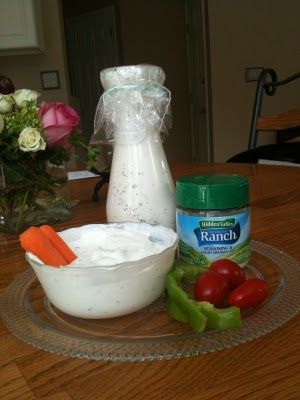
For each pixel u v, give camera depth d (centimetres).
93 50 436
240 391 30
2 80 78
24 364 35
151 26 404
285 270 51
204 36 324
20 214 77
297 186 101
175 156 421
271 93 170
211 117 333
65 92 260
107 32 415
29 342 38
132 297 41
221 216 47
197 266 47
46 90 256
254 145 170
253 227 72
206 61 326
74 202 93
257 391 30
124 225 51
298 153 155
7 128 69
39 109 72
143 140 60
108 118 61
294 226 71
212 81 323
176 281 42
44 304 46
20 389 32
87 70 448
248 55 328
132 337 38
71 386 32
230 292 43
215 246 48
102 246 46
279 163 140
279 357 34
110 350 36
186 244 49
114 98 58
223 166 134
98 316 41
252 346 36
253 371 32
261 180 111
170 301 41
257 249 59
